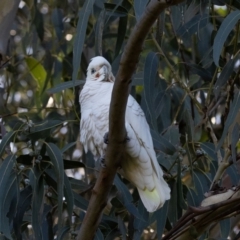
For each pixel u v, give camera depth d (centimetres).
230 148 595
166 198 574
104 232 650
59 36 880
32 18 891
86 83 642
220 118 858
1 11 695
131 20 866
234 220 754
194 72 736
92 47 868
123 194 628
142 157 576
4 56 702
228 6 693
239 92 555
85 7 537
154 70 605
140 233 637
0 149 604
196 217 559
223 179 680
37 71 927
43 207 636
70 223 593
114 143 486
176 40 832
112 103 455
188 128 639
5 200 584
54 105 938
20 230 611
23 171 630
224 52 702
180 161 637
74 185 688
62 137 941
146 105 632
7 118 867
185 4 734
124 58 425
